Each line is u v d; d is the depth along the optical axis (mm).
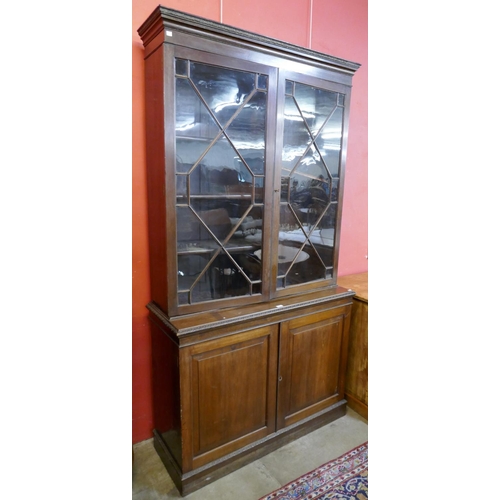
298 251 1702
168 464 1544
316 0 1957
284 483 1509
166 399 1519
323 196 1750
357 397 1991
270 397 1623
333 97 1677
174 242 1345
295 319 1631
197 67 1279
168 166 1283
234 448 1549
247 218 1498
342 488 1486
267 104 1445
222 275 1481
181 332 1289
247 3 1705
